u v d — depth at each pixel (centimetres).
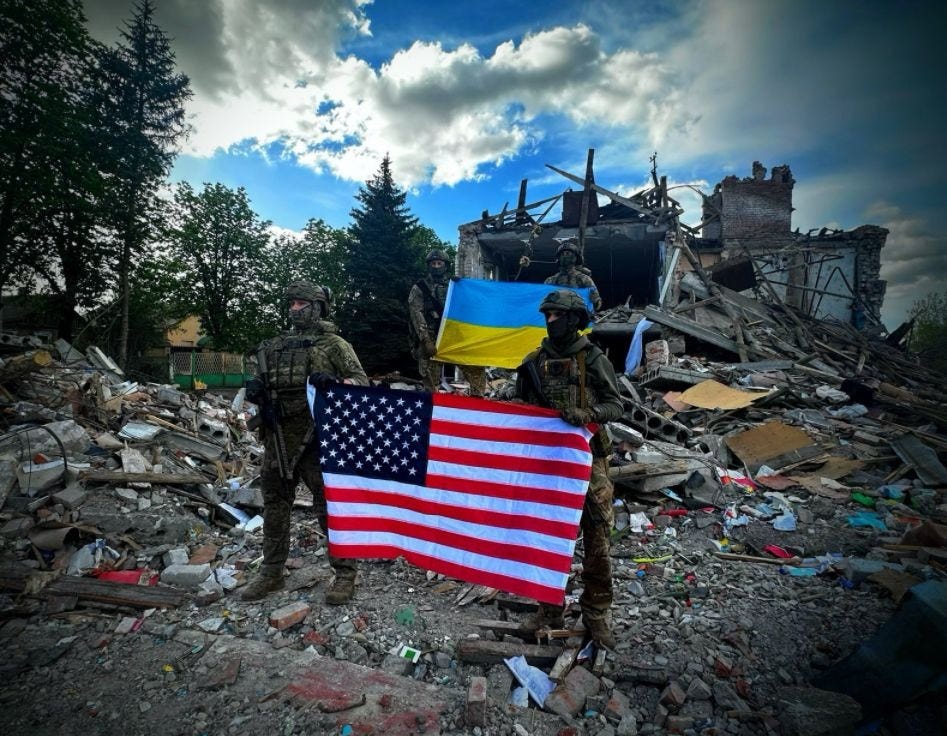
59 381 664
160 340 3109
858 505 473
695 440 621
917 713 214
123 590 328
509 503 291
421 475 311
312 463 341
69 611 311
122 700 239
